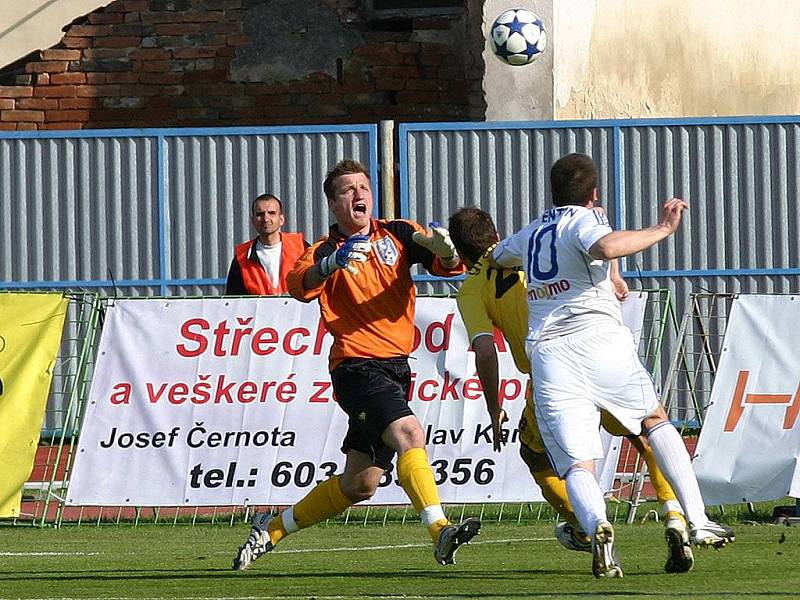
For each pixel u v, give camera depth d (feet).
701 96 218.59
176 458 122.62
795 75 233.14
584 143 180.96
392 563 95.20
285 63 217.15
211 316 123.95
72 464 126.11
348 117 216.13
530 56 177.99
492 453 121.29
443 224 180.55
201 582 84.58
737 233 181.27
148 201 184.14
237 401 123.13
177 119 219.20
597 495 76.18
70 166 184.65
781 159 181.27
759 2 227.81
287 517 89.04
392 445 84.33
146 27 219.41
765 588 75.87
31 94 220.02
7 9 232.94
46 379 124.06
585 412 77.56
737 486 118.21
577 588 77.41
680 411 170.81
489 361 87.35
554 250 78.23
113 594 78.84
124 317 124.26
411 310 86.28
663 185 181.16
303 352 123.44
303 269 84.23
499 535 114.01
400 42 214.90
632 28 207.00
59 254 184.96
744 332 119.55
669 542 81.82
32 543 113.29
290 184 182.50
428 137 181.06
